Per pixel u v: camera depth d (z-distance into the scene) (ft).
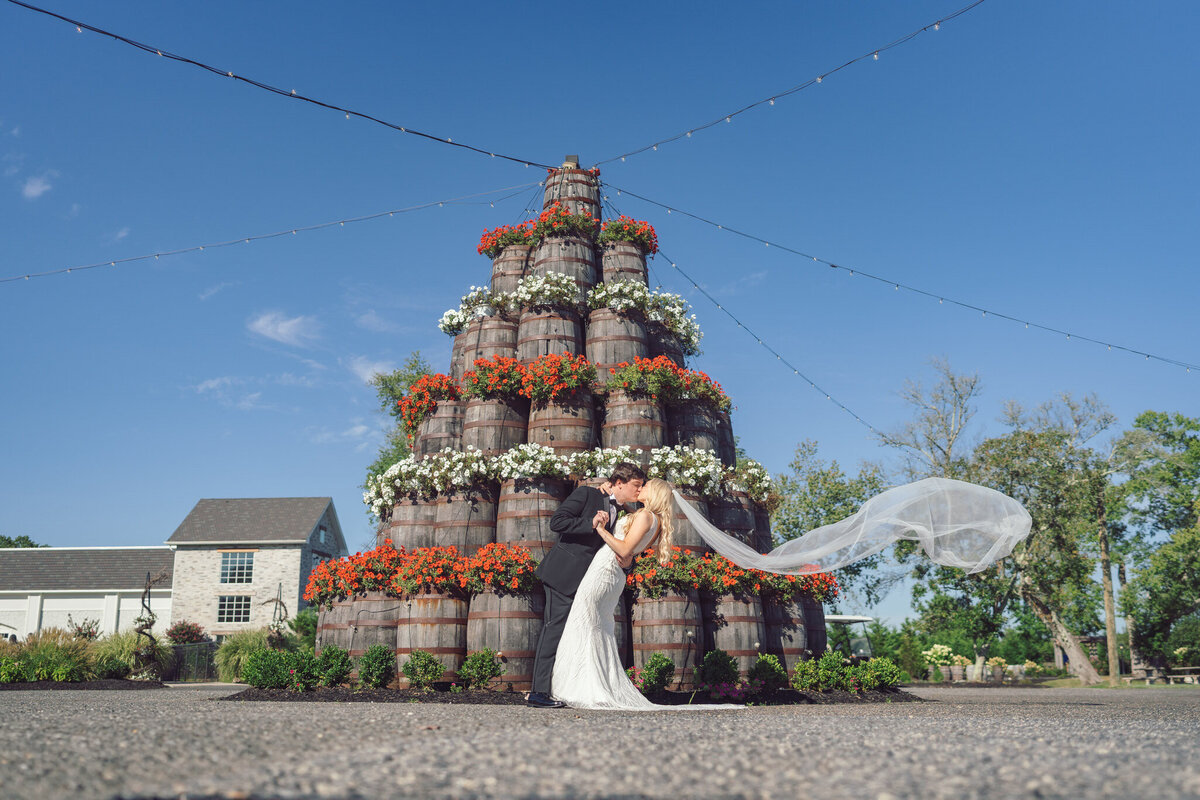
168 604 111.24
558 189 47.57
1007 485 90.53
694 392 40.83
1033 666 118.73
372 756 9.98
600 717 17.12
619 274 45.01
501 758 9.78
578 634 22.63
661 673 33.22
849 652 97.45
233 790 7.93
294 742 11.63
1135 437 94.17
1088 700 40.47
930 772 9.00
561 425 38.91
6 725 14.08
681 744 11.24
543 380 38.81
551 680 22.61
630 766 9.32
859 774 8.87
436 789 7.99
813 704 33.78
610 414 39.68
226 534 111.04
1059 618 94.84
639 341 42.32
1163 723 18.19
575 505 23.24
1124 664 137.90
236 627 108.06
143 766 9.56
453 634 34.35
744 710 25.17
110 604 110.63
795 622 38.81
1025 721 17.48
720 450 43.91
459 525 37.42
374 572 36.42
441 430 42.63
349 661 35.12
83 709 20.79
